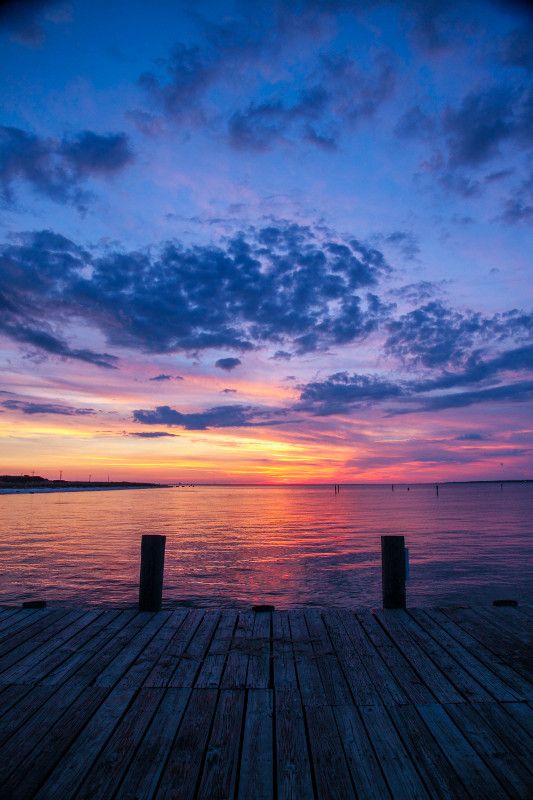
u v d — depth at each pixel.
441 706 3.71
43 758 3.02
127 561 19.83
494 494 146.12
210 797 2.70
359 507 74.00
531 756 3.05
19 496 100.69
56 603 12.84
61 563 19.34
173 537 30.89
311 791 2.74
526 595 14.68
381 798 2.68
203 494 157.38
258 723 3.47
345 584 16.06
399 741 3.23
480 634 5.34
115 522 41.56
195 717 3.55
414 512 60.53
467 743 3.20
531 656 4.71
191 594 14.45
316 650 4.91
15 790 2.73
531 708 3.67
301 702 3.79
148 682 4.14
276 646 5.02
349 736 3.29
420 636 5.29
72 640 5.18
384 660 4.64
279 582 16.34
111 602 12.92
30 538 28.70
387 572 6.43
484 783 2.79
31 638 5.24
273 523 42.75
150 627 5.62
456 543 27.81
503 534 33.00
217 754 3.09
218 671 4.39
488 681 4.16
